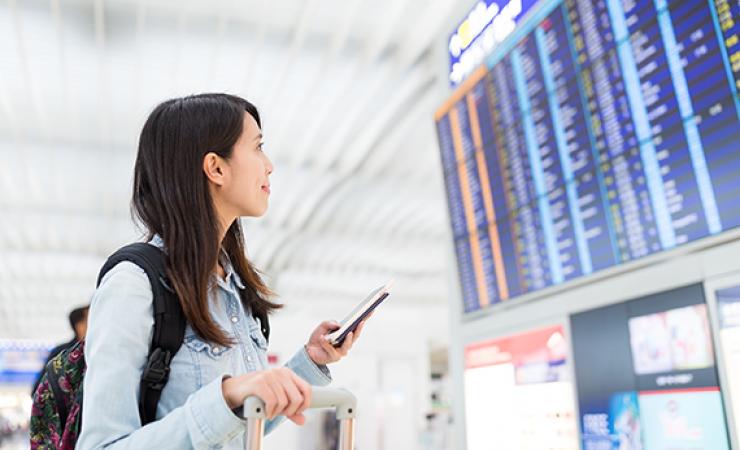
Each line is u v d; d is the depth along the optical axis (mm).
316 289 14430
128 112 6242
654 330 2006
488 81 2820
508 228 2711
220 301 1311
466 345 3047
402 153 7395
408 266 12617
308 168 7691
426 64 5402
